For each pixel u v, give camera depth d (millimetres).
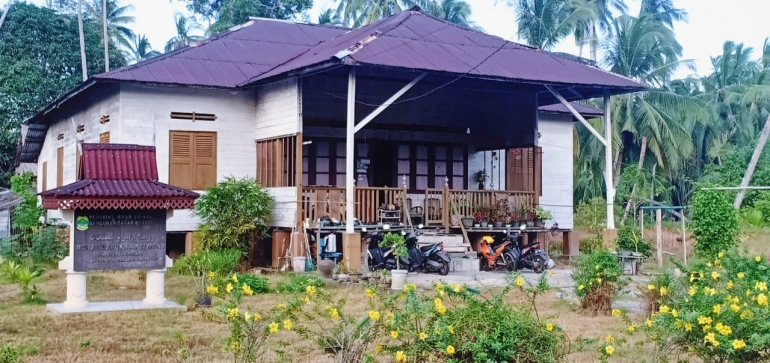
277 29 23281
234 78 19875
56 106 22891
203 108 19719
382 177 21859
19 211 20312
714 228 18031
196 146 19609
